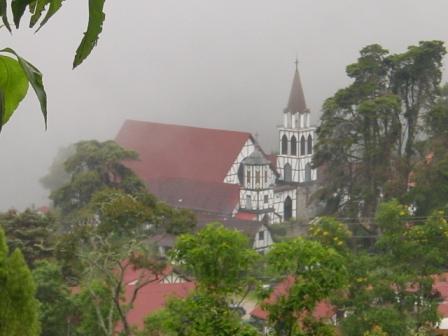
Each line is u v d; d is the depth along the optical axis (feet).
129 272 153.38
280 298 66.95
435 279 112.78
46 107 7.92
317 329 67.87
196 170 428.56
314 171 464.65
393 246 110.32
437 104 244.83
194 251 65.77
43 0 7.58
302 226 327.47
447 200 219.41
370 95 246.06
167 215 122.72
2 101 7.66
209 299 65.21
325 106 247.29
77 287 132.26
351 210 234.58
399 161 240.12
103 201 129.70
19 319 65.05
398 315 105.50
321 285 65.31
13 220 153.07
